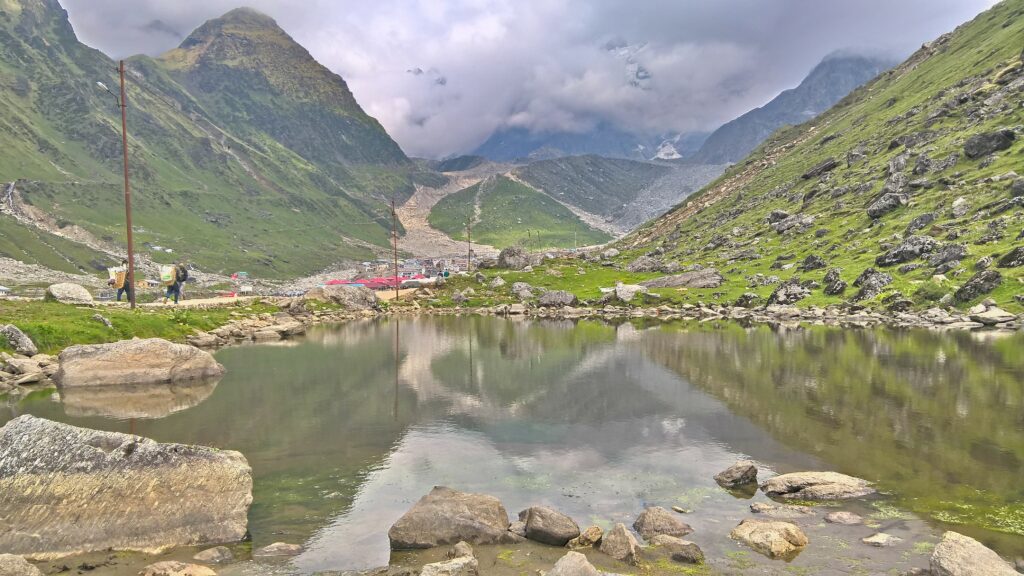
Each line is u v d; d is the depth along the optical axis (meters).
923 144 144.00
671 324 81.88
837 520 16.58
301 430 27.12
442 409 31.67
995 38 189.62
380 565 14.44
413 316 102.44
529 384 38.84
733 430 26.77
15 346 38.56
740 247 145.38
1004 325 62.75
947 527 15.84
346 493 19.42
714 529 16.36
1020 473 19.95
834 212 136.88
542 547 15.45
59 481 16.11
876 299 81.56
